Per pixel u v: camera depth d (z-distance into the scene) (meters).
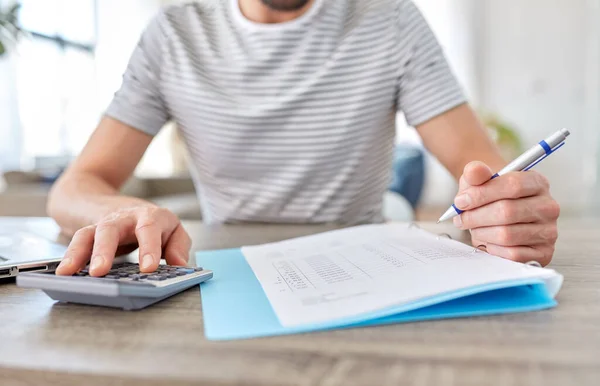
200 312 0.42
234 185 1.09
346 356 0.32
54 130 4.28
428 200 4.98
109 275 0.47
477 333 0.35
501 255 0.54
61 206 0.86
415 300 0.39
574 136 4.64
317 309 0.39
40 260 0.55
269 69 1.03
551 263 0.59
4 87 3.73
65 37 4.39
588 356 0.31
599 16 4.46
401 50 1.01
